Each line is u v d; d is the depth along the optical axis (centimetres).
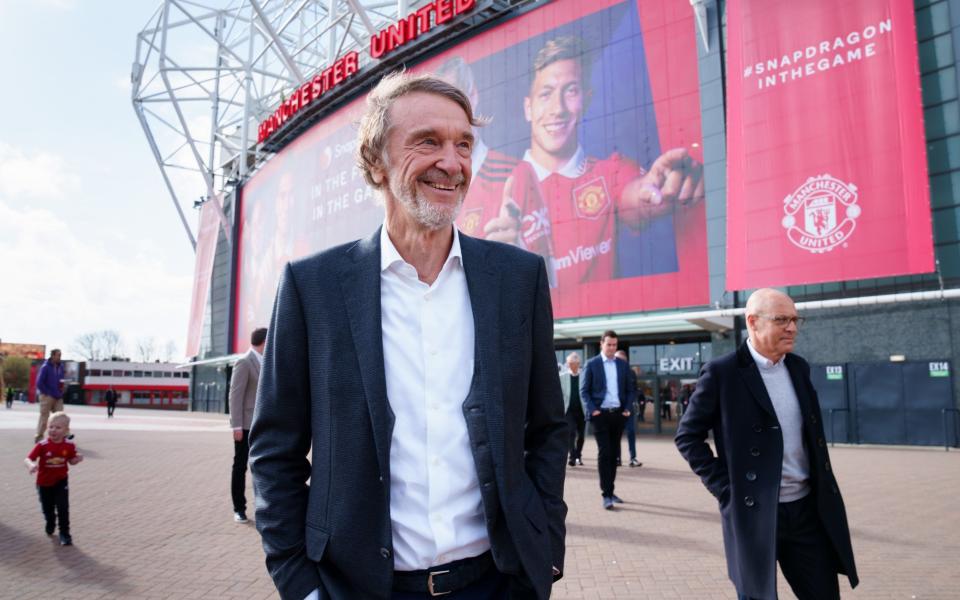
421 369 151
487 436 146
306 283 158
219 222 4309
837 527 264
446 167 154
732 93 1692
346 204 3084
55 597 402
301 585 143
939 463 1107
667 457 1212
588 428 1883
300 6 3594
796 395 285
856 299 1494
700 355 1859
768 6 1661
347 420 145
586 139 2034
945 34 1521
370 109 165
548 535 152
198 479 930
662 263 1848
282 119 3503
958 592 407
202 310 4197
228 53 4191
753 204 1625
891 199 1442
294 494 153
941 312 1459
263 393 157
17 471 966
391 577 137
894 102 1465
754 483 275
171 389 7900
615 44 2016
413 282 157
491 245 171
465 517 147
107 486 848
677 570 463
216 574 454
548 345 168
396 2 3512
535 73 2191
